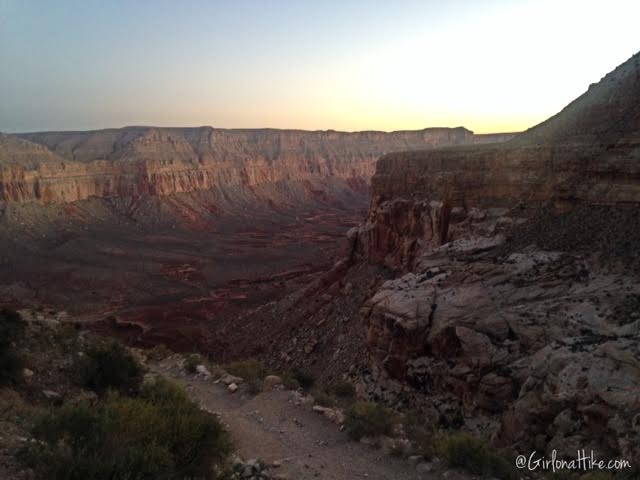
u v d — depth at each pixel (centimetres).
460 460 1255
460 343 2262
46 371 1545
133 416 1041
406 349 2456
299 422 1609
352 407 1659
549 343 2025
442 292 2591
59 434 917
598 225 2647
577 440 1505
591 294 2197
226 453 1120
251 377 2266
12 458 841
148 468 829
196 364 2472
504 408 1980
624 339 1742
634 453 1323
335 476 1191
